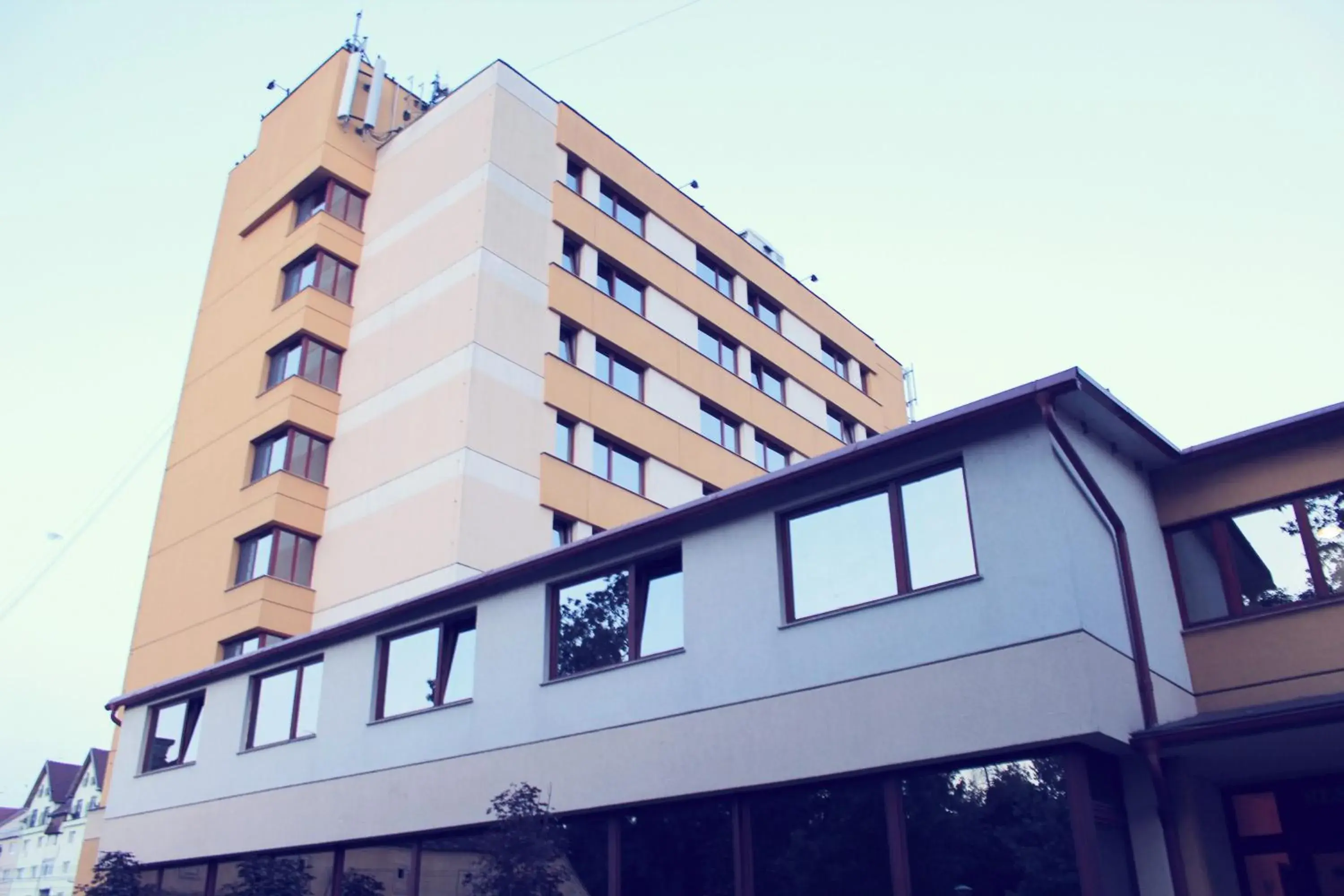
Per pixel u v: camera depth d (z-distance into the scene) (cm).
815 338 3884
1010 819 1128
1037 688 1132
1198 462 1389
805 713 1301
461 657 1761
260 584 2577
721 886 1320
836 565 1348
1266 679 1259
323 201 3066
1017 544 1194
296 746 1941
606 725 1499
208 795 2073
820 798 1275
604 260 3058
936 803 1184
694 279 3334
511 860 1373
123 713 2441
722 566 1450
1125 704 1152
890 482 1330
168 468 3122
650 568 1561
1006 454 1234
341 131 3116
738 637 1398
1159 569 1345
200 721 2200
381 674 1880
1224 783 1305
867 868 1209
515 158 2886
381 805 1747
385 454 2652
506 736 1617
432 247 2831
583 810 1477
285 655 2055
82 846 2656
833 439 3762
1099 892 1049
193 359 3253
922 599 1248
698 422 3155
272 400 2828
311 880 1814
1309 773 1252
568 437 2773
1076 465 1208
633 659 1512
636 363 3038
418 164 3019
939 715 1193
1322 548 1270
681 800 1384
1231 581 1326
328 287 2953
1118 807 1163
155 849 2134
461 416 2506
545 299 2802
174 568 2900
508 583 1723
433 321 2712
